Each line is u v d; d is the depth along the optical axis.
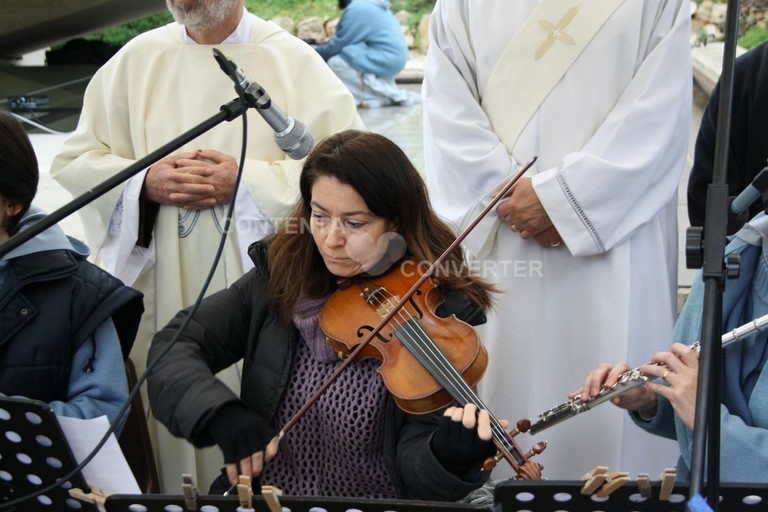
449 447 3.35
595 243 5.20
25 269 4.22
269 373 4.02
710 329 2.54
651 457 5.48
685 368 3.69
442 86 5.56
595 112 5.32
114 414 4.26
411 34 14.34
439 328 3.93
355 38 11.33
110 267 5.58
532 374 5.52
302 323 3.98
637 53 5.31
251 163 5.53
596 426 5.39
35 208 4.40
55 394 4.30
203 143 5.62
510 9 5.41
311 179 3.92
